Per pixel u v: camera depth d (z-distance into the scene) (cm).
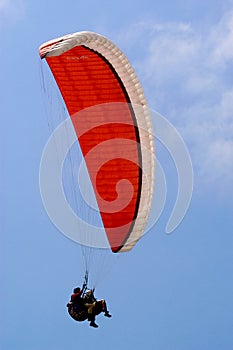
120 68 6178
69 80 6275
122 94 6266
